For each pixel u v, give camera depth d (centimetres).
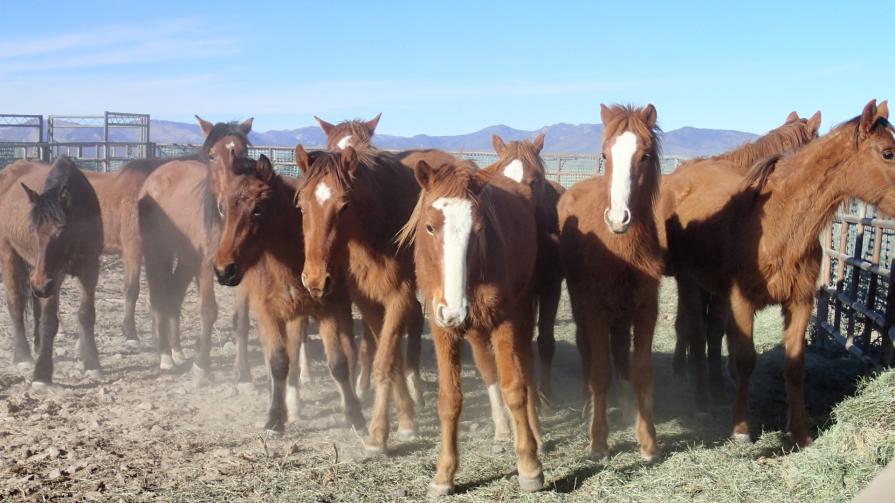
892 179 484
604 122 518
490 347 526
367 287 523
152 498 436
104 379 707
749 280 530
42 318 666
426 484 460
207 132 749
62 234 656
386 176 552
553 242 629
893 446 434
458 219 397
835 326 830
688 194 651
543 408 624
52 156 1867
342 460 499
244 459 498
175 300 788
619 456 505
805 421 519
